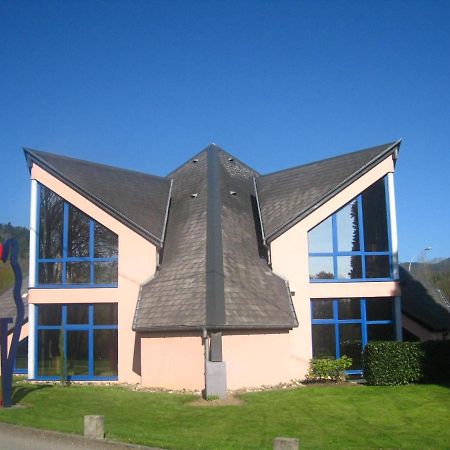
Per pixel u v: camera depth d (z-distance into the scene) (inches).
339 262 844.0
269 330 754.2
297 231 840.3
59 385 782.5
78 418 527.5
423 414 526.0
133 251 837.2
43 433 457.4
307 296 824.3
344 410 553.3
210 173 980.6
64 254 860.6
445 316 981.2
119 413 557.9
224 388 642.2
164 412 563.8
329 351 820.0
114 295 828.6
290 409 562.6
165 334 745.6
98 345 826.2
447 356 715.4
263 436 445.7
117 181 941.8
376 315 843.4
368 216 863.1
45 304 850.8
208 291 737.6
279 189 962.1
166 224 920.3
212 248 807.7
